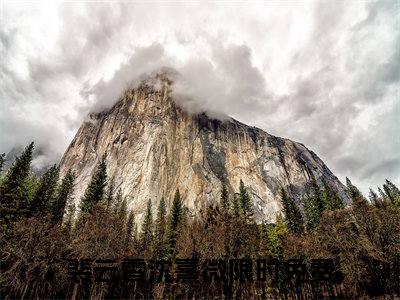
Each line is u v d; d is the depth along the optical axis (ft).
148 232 228.43
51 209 193.88
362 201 155.43
